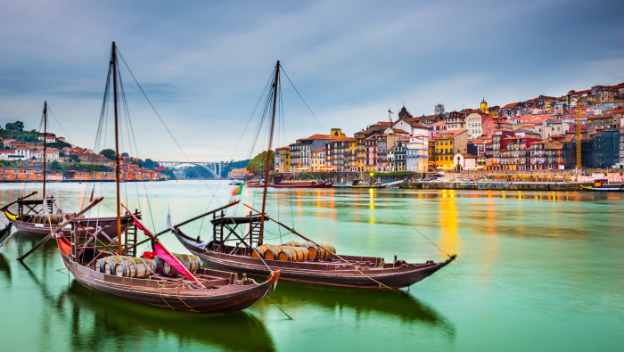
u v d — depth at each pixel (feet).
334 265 109.40
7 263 142.92
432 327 92.63
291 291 110.83
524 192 566.77
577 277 129.80
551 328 92.38
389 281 105.70
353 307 102.01
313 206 379.14
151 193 654.53
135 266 99.96
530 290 116.67
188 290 90.74
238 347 83.97
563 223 253.85
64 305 103.86
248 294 87.15
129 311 99.19
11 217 204.23
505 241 193.67
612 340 87.10
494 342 86.33
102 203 414.00
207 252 127.13
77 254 117.29
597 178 611.47
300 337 87.76
